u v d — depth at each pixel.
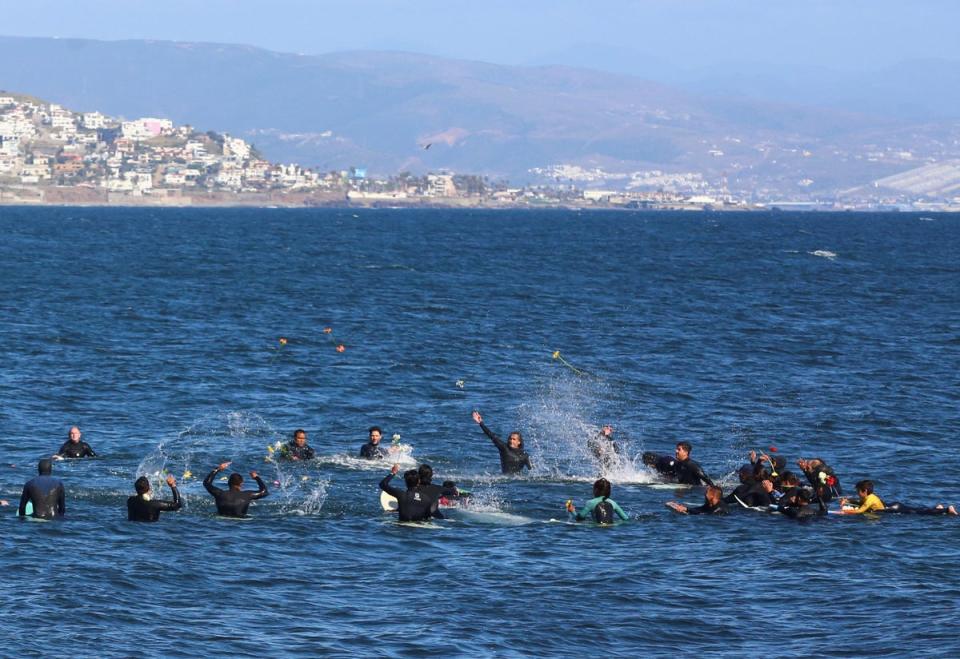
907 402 154.50
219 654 62.22
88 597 70.88
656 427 139.38
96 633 64.56
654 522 95.31
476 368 180.62
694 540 88.94
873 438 132.25
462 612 70.19
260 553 82.94
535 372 177.88
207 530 89.06
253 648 63.31
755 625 68.62
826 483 102.00
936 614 70.25
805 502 97.94
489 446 127.94
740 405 152.50
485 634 66.38
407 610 70.50
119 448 121.19
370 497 102.38
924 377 176.25
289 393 155.88
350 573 78.50
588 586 75.94
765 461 106.19
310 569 79.31
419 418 142.25
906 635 66.38
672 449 128.00
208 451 120.88
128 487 104.25
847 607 71.94
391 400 153.25
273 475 110.75
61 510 92.06
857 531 91.81
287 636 65.38
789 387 166.25
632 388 164.50
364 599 72.69
